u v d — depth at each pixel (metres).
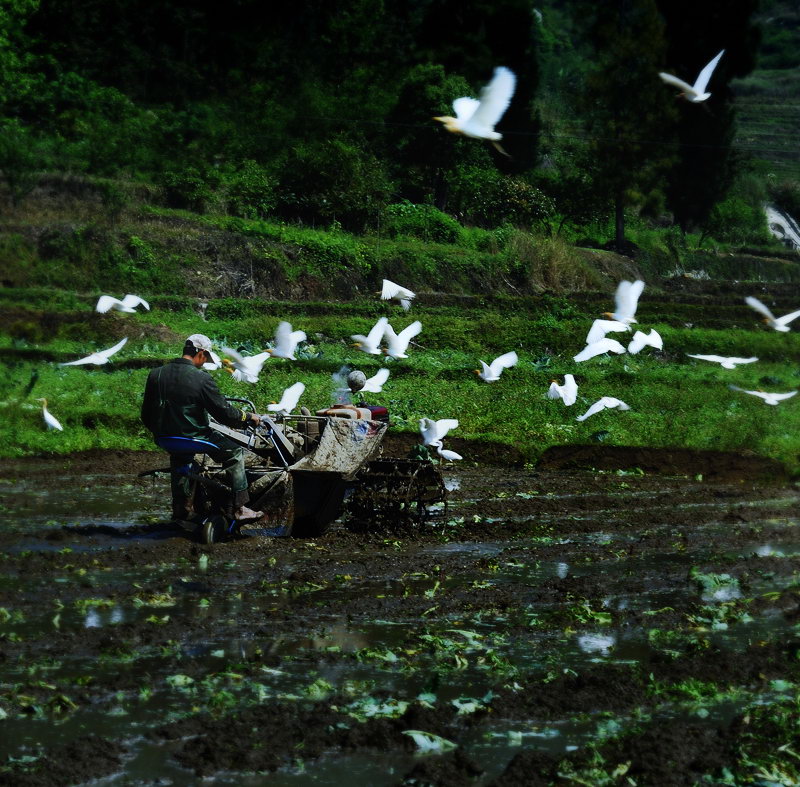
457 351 31.38
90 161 39.00
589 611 8.01
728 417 19.81
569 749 5.53
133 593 8.01
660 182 54.25
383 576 8.95
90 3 45.34
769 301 47.91
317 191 42.62
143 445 15.84
